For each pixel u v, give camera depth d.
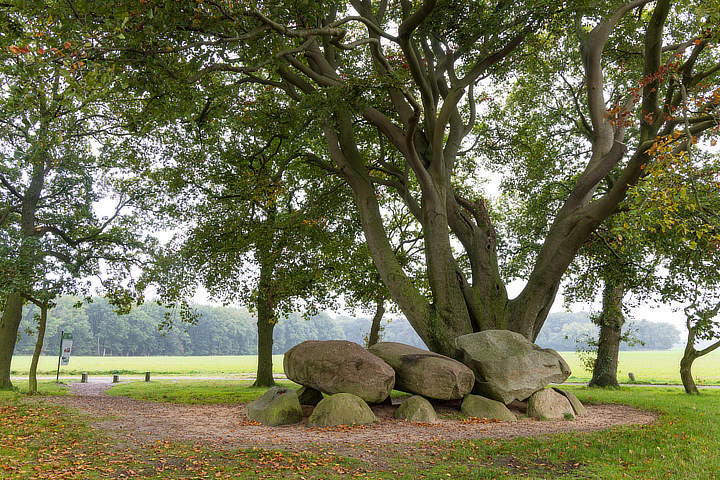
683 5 16.70
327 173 22.56
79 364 68.06
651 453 8.86
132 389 25.20
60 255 23.72
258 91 21.53
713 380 33.03
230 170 22.56
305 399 15.64
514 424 12.82
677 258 17.06
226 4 11.62
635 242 17.06
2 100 19.28
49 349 106.62
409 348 16.36
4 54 10.31
